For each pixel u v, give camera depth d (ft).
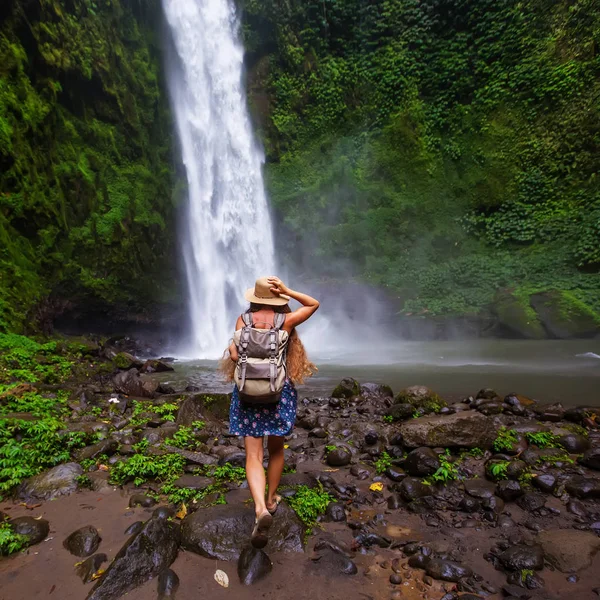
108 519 10.09
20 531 9.32
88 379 25.55
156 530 8.79
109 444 13.55
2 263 33.37
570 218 55.98
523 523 9.84
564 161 59.11
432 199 63.93
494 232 60.08
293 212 64.95
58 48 42.39
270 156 68.44
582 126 58.23
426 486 11.13
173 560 8.48
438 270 58.34
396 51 70.69
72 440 13.84
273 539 8.96
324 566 8.38
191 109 59.26
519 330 45.34
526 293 48.32
